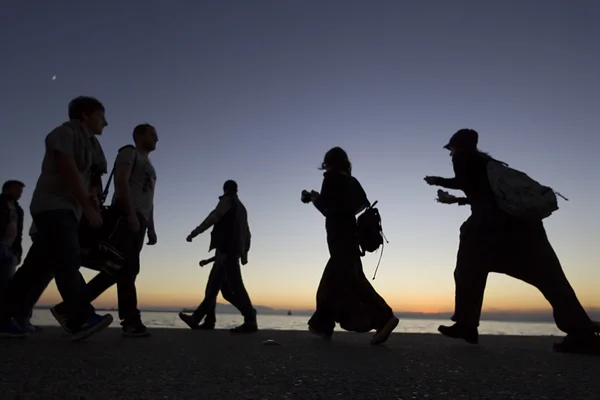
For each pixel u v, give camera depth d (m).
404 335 5.95
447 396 1.90
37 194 3.77
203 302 6.65
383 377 2.31
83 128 3.91
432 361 2.98
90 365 2.41
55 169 3.78
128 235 4.32
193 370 2.38
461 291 4.28
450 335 4.29
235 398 1.78
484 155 4.36
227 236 6.48
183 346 3.61
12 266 5.66
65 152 3.70
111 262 4.12
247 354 3.18
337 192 4.80
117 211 4.28
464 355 3.38
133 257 4.53
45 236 3.72
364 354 3.36
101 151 4.15
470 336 4.26
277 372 2.40
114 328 5.66
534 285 4.04
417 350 3.73
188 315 6.68
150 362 2.60
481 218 4.15
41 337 4.02
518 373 2.52
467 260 4.24
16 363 2.38
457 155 4.33
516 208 3.91
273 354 3.22
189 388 1.93
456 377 2.35
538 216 3.91
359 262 4.72
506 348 4.02
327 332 4.72
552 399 1.88
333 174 4.87
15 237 5.82
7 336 3.83
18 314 3.93
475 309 4.25
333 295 4.68
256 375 2.29
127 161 4.54
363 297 4.57
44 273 3.93
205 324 6.76
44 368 2.26
